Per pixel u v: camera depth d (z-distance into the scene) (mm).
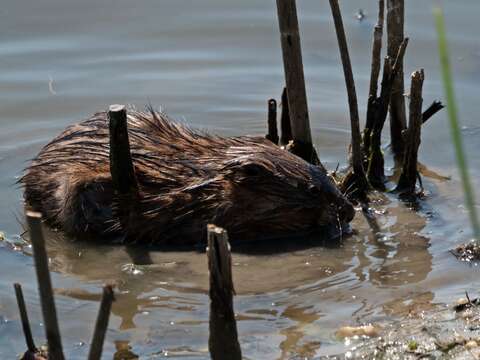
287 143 15922
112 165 13359
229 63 20266
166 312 11547
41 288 8461
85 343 10781
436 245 13391
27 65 20062
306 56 20438
